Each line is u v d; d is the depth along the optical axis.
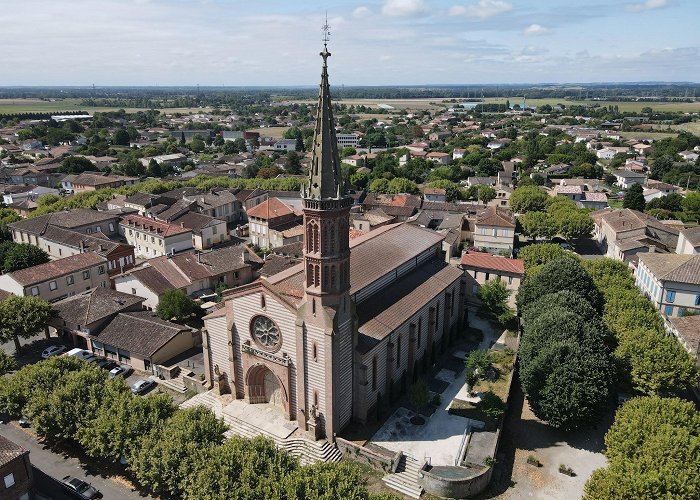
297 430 65.81
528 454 66.00
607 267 104.81
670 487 47.44
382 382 70.75
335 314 59.47
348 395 65.50
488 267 104.50
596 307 90.81
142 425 55.72
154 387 78.25
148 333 84.19
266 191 191.38
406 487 58.84
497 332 96.69
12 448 53.00
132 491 57.53
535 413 69.38
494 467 63.16
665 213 186.62
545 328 72.94
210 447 51.38
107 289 95.31
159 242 137.25
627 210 154.75
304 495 45.59
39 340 91.94
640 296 91.19
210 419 55.41
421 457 62.59
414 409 72.12
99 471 60.56
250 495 45.97
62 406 59.09
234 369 70.44
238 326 68.44
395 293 78.94
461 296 94.31
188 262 112.69
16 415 68.56
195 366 81.94
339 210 56.38
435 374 82.00
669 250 137.88
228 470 48.12
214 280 112.75
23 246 118.50
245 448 51.34
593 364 65.69
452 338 92.19
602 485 49.47
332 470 48.81
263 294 64.19
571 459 65.06
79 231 146.12
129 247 123.06
